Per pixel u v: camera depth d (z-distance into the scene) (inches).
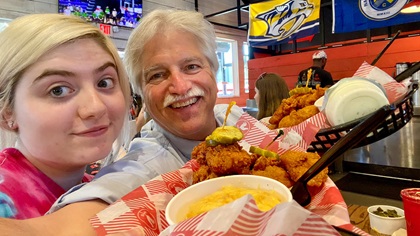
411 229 27.7
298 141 31.6
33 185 29.9
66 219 20.8
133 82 41.1
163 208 24.3
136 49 38.6
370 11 151.7
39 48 25.3
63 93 26.0
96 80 27.6
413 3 142.3
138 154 36.2
